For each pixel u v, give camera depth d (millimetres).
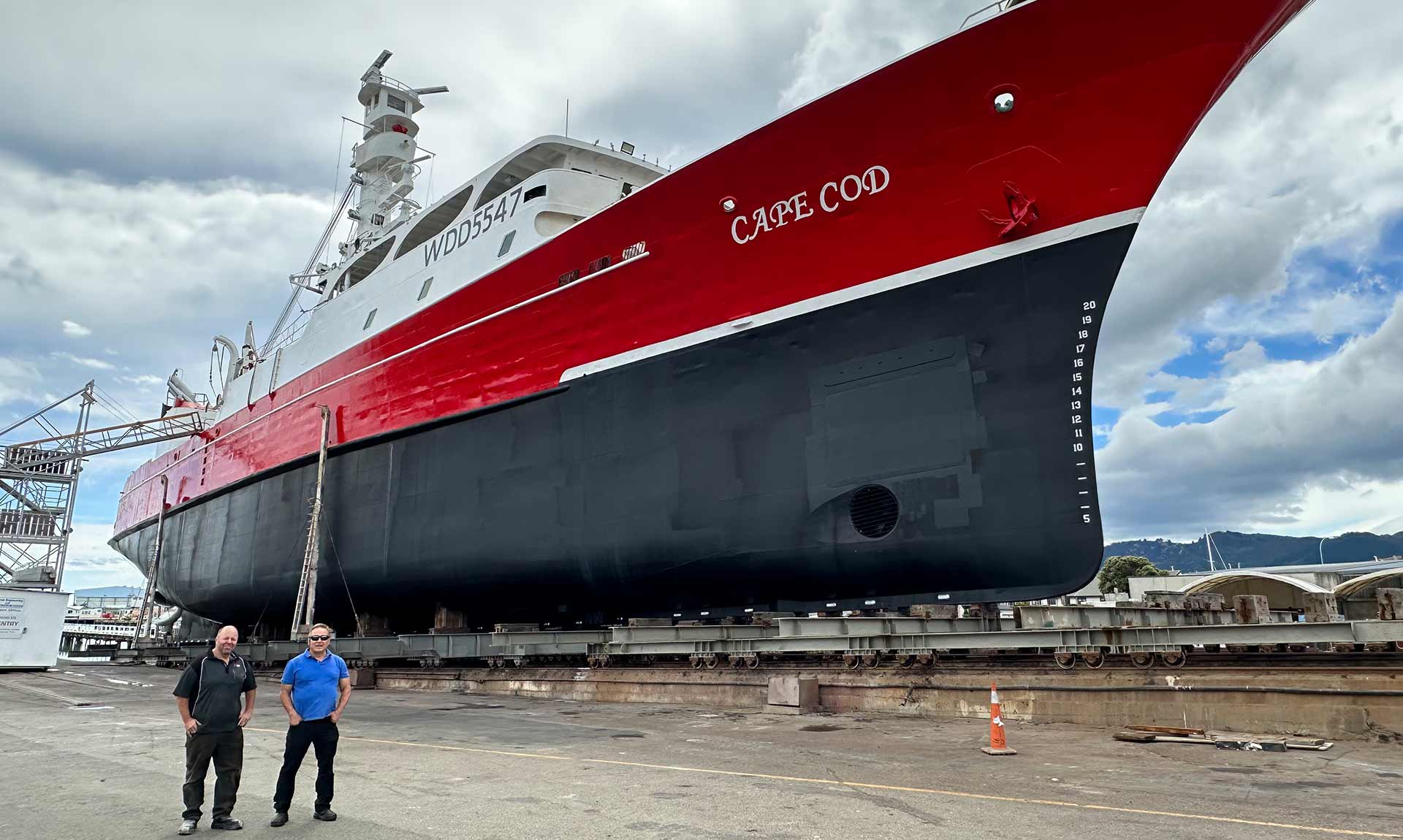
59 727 11117
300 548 21016
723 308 13086
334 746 5652
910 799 5871
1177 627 9211
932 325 11148
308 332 23734
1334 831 4922
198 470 28922
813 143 11766
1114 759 7445
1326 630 8523
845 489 11578
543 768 7320
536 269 15766
